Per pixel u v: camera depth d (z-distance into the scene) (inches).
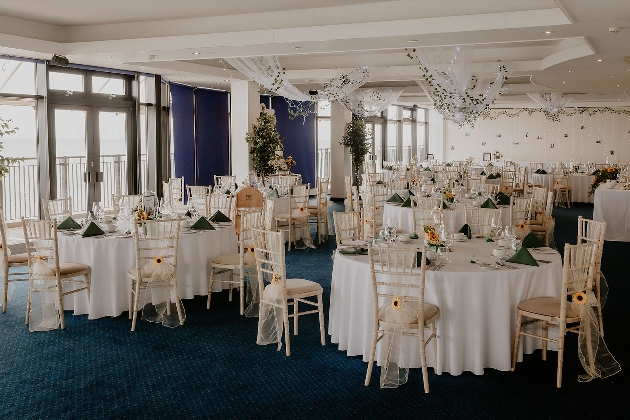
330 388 179.2
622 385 179.9
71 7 314.5
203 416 161.5
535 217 383.6
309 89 644.7
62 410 165.0
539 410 163.8
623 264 352.2
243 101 548.4
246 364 198.7
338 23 308.7
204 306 266.1
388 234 223.1
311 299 277.1
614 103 877.8
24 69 415.8
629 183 463.5
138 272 232.8
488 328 187.2
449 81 419.2
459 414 161.8
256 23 326.6
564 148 958.4
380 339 182.2
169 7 313.1
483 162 895.1
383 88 653.9
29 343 219.1
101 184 532.1
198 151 604.1
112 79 485.4
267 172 554.9
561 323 177.2
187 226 270.7
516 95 771.4
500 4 279.1
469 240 237.6
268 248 213.6
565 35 297.4
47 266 235.9
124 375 189.6
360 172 705.6
